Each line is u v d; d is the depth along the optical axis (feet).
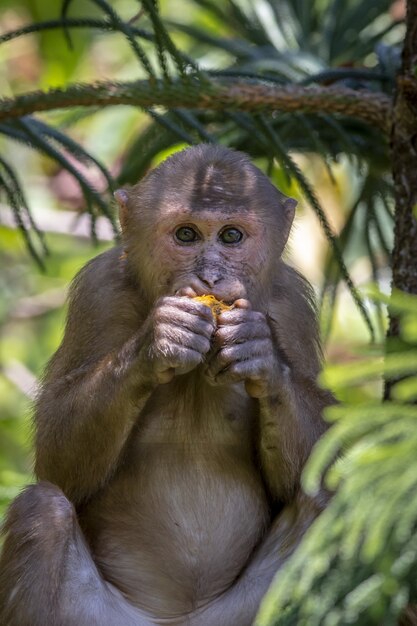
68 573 33.09
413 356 19.74
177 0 64.85
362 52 48.39
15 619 32.60
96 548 35.29
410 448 18.81
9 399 67.77
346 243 44.11
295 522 34.47
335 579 22.12
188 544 35.06
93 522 35.55
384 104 37.37
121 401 33.22
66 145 40.68
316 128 43.52
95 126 67.05
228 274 33.65
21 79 74.08
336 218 62.64
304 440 33.99
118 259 37.76
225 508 35.27
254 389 32.17
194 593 34.99
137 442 35.58
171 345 31.40
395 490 18.52
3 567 33.04
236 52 48.83
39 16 71.72
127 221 36.78
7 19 73.36
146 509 35.19
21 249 70.54
